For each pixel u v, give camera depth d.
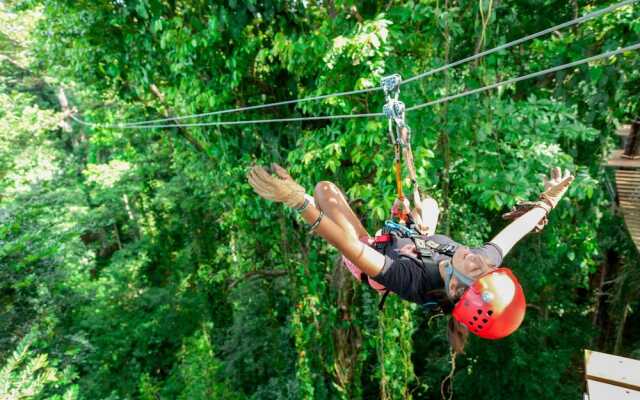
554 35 5.15
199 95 5.87
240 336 13.15
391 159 4.48
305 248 7.45
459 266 1.59
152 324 15.68
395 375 7.01
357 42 3.94
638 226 6.40
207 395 12.35
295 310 8.35
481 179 4.67
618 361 2.41
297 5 5.03
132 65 7.07
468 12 4.74
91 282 15.48
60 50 8.69
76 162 22.08
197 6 5.23
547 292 10.00
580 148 6.25
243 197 6.98
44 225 7.78
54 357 7.13
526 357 9.36
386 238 1.96
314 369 8.66
